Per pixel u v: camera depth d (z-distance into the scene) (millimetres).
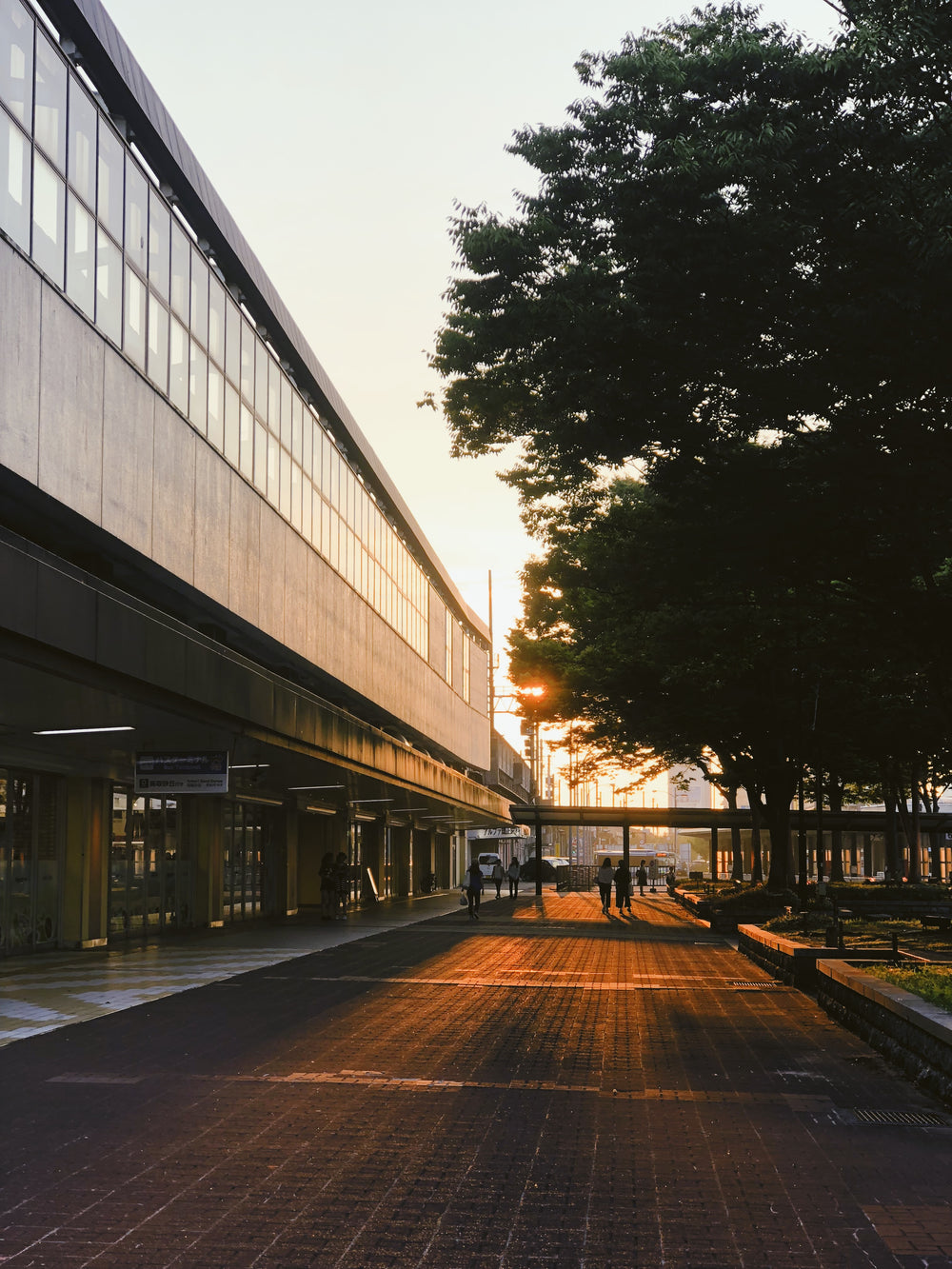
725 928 30438
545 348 12008
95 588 14109
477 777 79812
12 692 14883
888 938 20844
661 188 10227
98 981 17297
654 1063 10500
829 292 10406
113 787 24812
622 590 19844
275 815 36812
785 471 13234
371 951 23016
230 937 26750
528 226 11516
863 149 9820
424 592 54906
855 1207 6176
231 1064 10250
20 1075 9734
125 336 19984
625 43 10930
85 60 19828
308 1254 5391
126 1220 5852
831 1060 10781
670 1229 5797
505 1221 5898
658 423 12594
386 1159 7082
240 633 27984
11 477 15914
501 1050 11141
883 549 14859
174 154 22719
